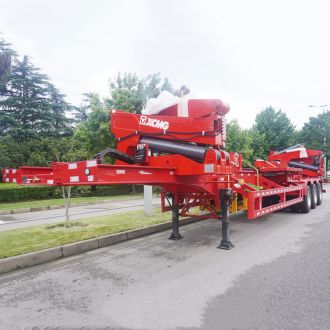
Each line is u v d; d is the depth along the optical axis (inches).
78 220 371.6
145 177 216.4
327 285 170.1
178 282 177.5
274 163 496.1
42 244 247.0
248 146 1362.0
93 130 871.7
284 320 131.5
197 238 292.7
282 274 188.1
